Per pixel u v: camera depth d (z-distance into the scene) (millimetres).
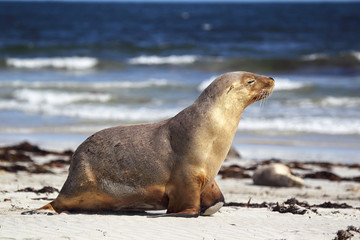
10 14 144125
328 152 23188
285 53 60750
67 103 34438
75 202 8953
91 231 7426
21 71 47469
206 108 8695
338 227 8492
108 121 29281
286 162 20547
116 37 78250
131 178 8719
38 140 24188
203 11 185375
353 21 121188
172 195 8672
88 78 44469
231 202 11328
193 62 52438
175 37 79750
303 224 8695
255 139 25719
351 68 51188
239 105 8898
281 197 13258
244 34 86062
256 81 8961
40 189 11938
